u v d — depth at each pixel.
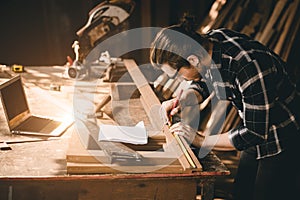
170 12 4.44
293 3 3.83
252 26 3.92
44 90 2.99
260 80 1.91
